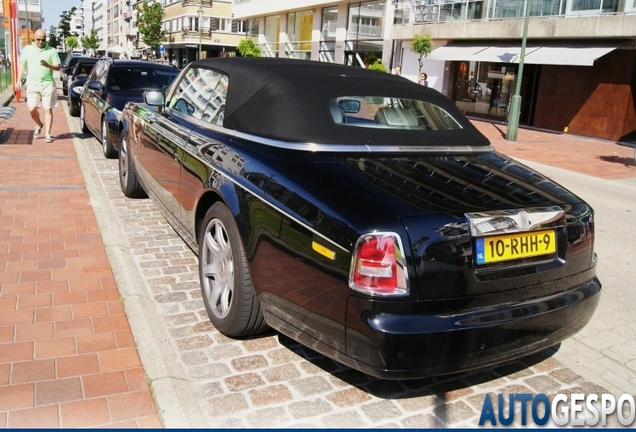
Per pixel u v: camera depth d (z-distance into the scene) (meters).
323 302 2.75
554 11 19.39
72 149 9.84
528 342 2.88
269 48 43.94
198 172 3.91
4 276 4.25
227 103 3.97
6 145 9.80
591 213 3.30
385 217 2.63
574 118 20.08
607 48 17.66
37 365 3.12
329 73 3.91
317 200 2.85
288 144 3.32
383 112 3.74
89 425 2.66
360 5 31.70
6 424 2.63
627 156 15.12
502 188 3.12
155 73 9.66
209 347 3.47
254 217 3.17
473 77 24.80
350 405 3.00
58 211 6.00
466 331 2.63
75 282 4.22
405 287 2.58
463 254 2.69
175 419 2.74
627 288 5.14
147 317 3.72
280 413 2.88
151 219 5.91
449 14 24.00
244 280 3.31
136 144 5.87
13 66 20.72
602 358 3.75
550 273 2.99
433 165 3.32
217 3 59.59
